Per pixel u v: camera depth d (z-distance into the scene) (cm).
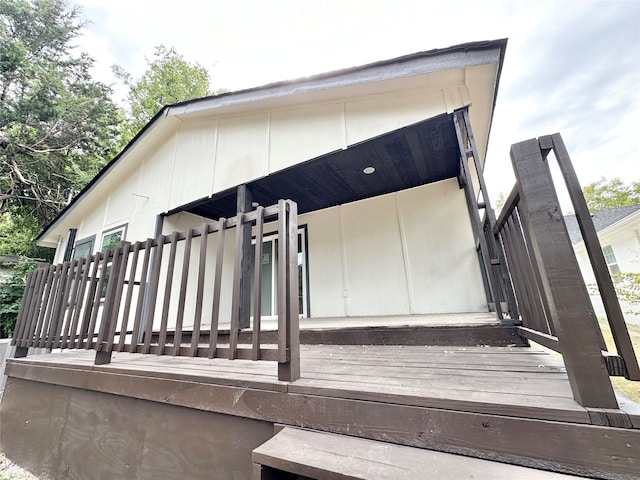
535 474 90
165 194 511
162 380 184
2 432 285
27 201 1061
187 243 203
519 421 98
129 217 561
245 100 401
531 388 119
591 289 811
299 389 139
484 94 311
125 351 211
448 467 95
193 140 500
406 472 93
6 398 298
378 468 96
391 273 496
